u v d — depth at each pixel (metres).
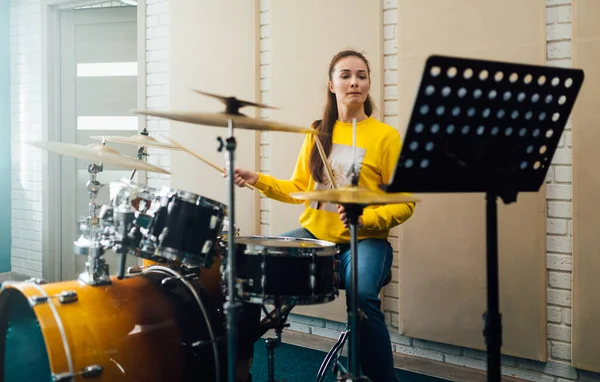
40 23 4.04
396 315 2.63
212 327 1.83
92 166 2.10
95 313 1.62
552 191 2.22
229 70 3.10
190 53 3.26
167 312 1.76
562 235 2.21
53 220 4.07
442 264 2.46
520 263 2.28
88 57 3.98
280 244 1.81
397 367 2.62
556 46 2.19
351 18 2.64
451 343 2.45
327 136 2.22
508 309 2.32
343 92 2.17
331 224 2.15
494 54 2.29
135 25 3.86
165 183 3.42
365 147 2.15
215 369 1.82
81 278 1.77
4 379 1.76
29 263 4.20
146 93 3.51
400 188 1.41
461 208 2.40
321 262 1.68
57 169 4.07
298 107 2.84
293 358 2.69
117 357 1.59
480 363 2.43
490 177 1.49
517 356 2.31
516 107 1.43
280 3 2.87
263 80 3.01
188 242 1.71
